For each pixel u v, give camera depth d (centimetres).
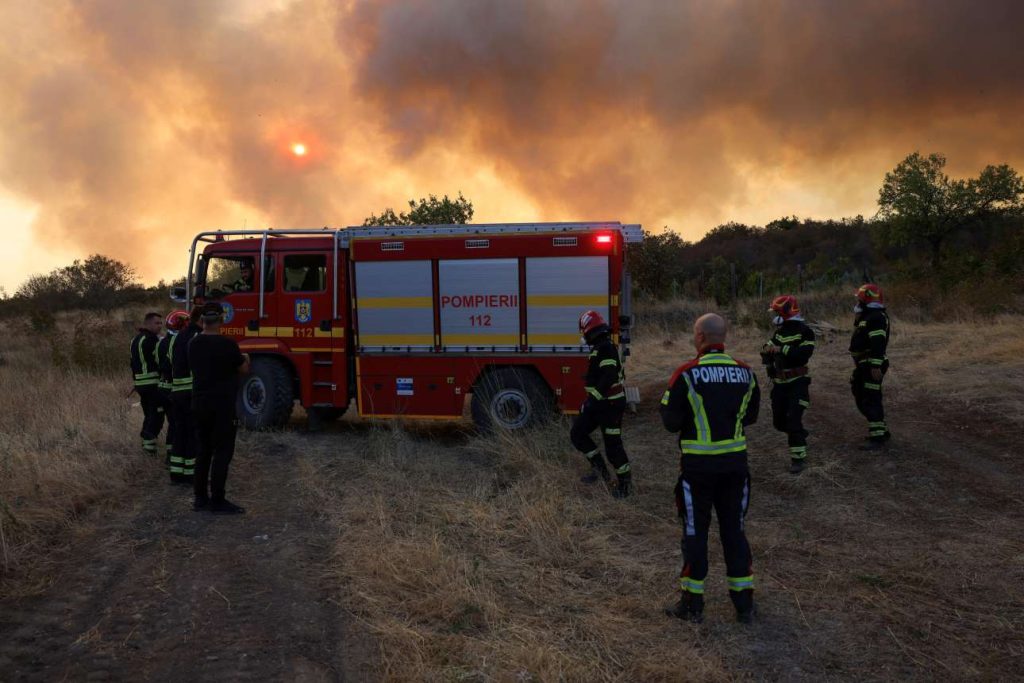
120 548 513
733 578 393
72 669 356
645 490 635
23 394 1074
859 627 389
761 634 385
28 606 423
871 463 662
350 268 846
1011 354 994
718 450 391
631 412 942
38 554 499
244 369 598
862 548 493
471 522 558
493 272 808
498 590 441
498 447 748
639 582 452
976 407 794
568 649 371
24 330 2094
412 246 822
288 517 582
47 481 619
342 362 858
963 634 378
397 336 834
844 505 573
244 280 899
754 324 1623
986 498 564
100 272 2794
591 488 635
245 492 648
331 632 397
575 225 821
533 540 519
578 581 454
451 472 707
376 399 844
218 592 445
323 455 773
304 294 866
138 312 2308
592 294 791
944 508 554
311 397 867
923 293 1667
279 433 867
